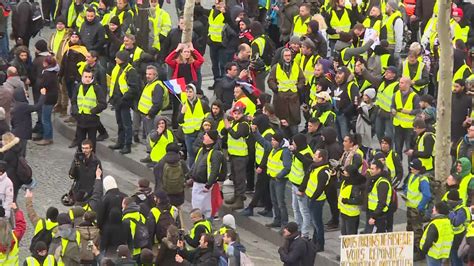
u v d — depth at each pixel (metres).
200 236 60.47
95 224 60.56
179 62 79.75
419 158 67.75
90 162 68.62
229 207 71.38
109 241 60.38
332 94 73.81
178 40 83.38
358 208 64.00
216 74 86.94
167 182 68.00
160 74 80.62
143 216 61.59
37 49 81.88
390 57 79.00
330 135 67.12
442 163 65.06
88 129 77.44
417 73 76.81
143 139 80.31
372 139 75.31
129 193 75.19
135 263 57.84
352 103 73.19
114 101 78.44
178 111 78.38
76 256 59.56
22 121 76.06
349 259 53.72
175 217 63.28
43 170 78.19
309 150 66.50
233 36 84.75
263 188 70.00
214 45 86.00
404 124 72.88
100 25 84.19
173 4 104.44
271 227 69.25
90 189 68.56
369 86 75.44
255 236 70.00
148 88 76.62
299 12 85.69
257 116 69.94
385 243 53.97
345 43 79.50
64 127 83.62
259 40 81.06
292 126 76.38
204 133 69.06
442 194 65.00
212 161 68.25
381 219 63.38
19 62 81.81
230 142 70.69
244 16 83.12
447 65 64.44
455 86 72.12
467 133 69.81
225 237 60.53
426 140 67.94
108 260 57.50
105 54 84.62
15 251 60.62
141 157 78.56
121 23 85.94
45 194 74.56
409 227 64.81
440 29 64.12
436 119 67.25
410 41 89.12
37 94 81.88
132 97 78.00
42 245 57.25
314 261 63.22
